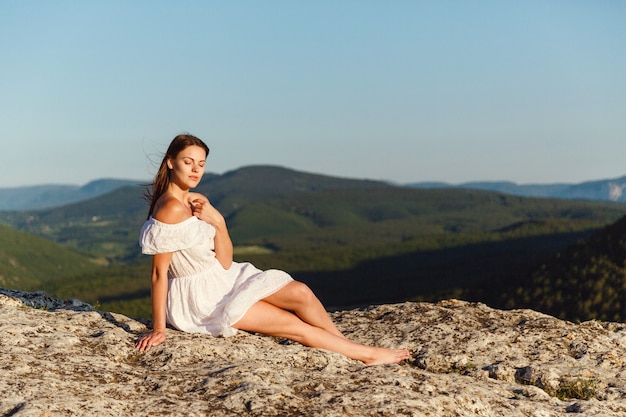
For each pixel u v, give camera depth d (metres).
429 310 7.96
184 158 6.17
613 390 5.90
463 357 6.55
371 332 7.36
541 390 5.71
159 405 4.55
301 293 6.29
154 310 6.03
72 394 4.59
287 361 5.75
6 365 4.99
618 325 7.62
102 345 5.81
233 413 4.48
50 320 6.43
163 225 6.02
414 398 4.82
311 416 4.45
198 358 5.68
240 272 6.55
